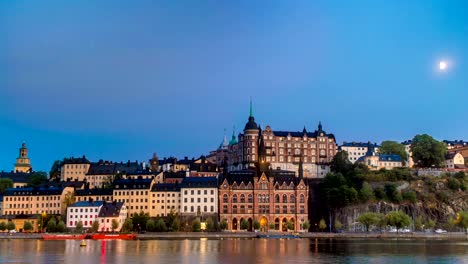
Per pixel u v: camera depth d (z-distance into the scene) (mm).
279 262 167500
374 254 193750
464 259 177875
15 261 169125
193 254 192875
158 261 170250
